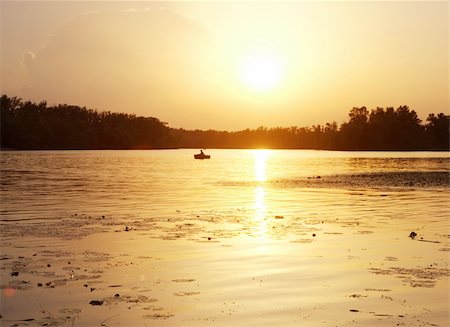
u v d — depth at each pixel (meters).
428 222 22.34
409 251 15.79
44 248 16.30
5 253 15.49
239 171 77.81
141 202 31.39
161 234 18.98
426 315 9.85
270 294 11.18
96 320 9.60
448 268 13.55
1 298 10.94
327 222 22.41
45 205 29.28
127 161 118.25
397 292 11.36
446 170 74.12
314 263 14.11
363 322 9.46
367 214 25.30
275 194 37.94
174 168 88.12
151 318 9.70
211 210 27.12
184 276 12.74
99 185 47.06
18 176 60.66
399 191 40.47
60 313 10.00
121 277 12.68
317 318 9.67
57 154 169.00
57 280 12.39
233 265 13.88
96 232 19.42
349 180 54.59
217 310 10.12
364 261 14.36
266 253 15.44
